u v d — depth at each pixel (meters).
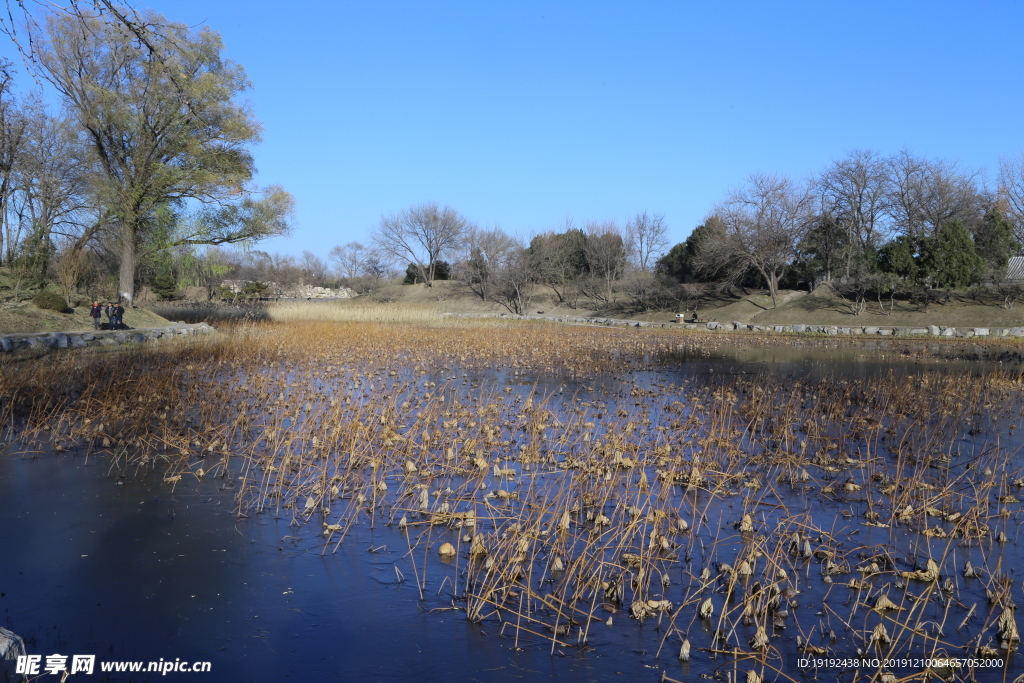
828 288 46.50
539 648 4.51
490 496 7.46
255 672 4.22
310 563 5.79
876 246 46.38
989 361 23.03
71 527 6.54
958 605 5.11
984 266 39.94
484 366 19.91
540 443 9.81
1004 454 9.41
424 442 9.59
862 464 8.85
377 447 9.39
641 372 19.48
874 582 5.47
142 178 31.81
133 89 28.55
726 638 4.60
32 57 6.16
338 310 46.75
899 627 4.78
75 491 7.59
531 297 65.94
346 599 5.17
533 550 6.01
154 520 6.74
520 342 27.33
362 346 24.39
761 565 5.77
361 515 6.93
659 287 53.81
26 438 9.85
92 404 11.79
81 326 28.62
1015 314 37.12
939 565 5.78
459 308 65.06
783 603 5.12
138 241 34.53
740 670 4.26
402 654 4.43
